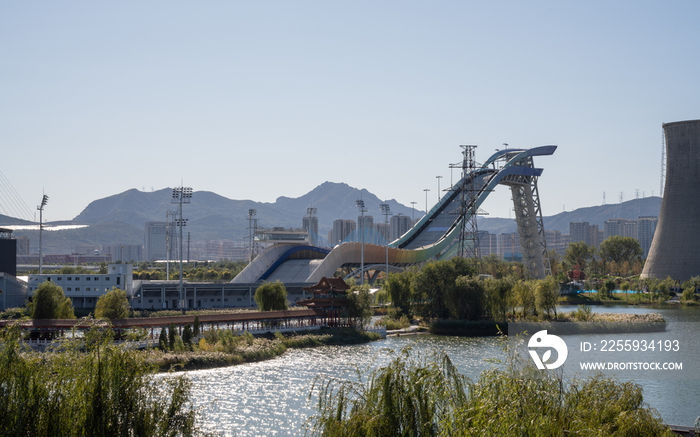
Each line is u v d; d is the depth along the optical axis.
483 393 40.69
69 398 40.03
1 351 40.12
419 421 38.94
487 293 147.12
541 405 40.56
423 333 141.25
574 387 46.81
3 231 166.00
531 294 151.00
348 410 43.00
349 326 135.88
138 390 42.53
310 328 130.62
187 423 43.72
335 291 140.25
